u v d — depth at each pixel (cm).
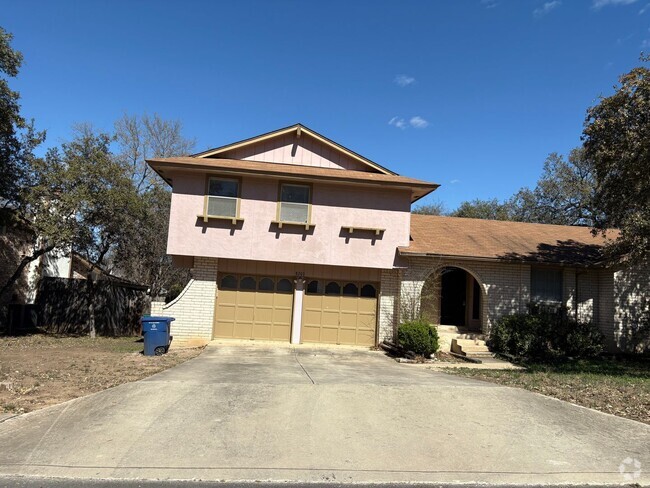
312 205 1609
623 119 1331
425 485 501
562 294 1708
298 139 1694
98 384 845
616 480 521
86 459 532
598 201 1552
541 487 504
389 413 715
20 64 1684
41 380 872
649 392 895
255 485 488
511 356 1490
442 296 1933
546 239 1892
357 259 1611
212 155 1655
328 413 703
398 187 1619
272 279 1639
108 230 1883
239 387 816
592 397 844
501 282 1669
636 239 1337
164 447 570
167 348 1332
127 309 2127
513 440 628
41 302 2189
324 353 1443
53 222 1638
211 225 1565
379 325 1641
